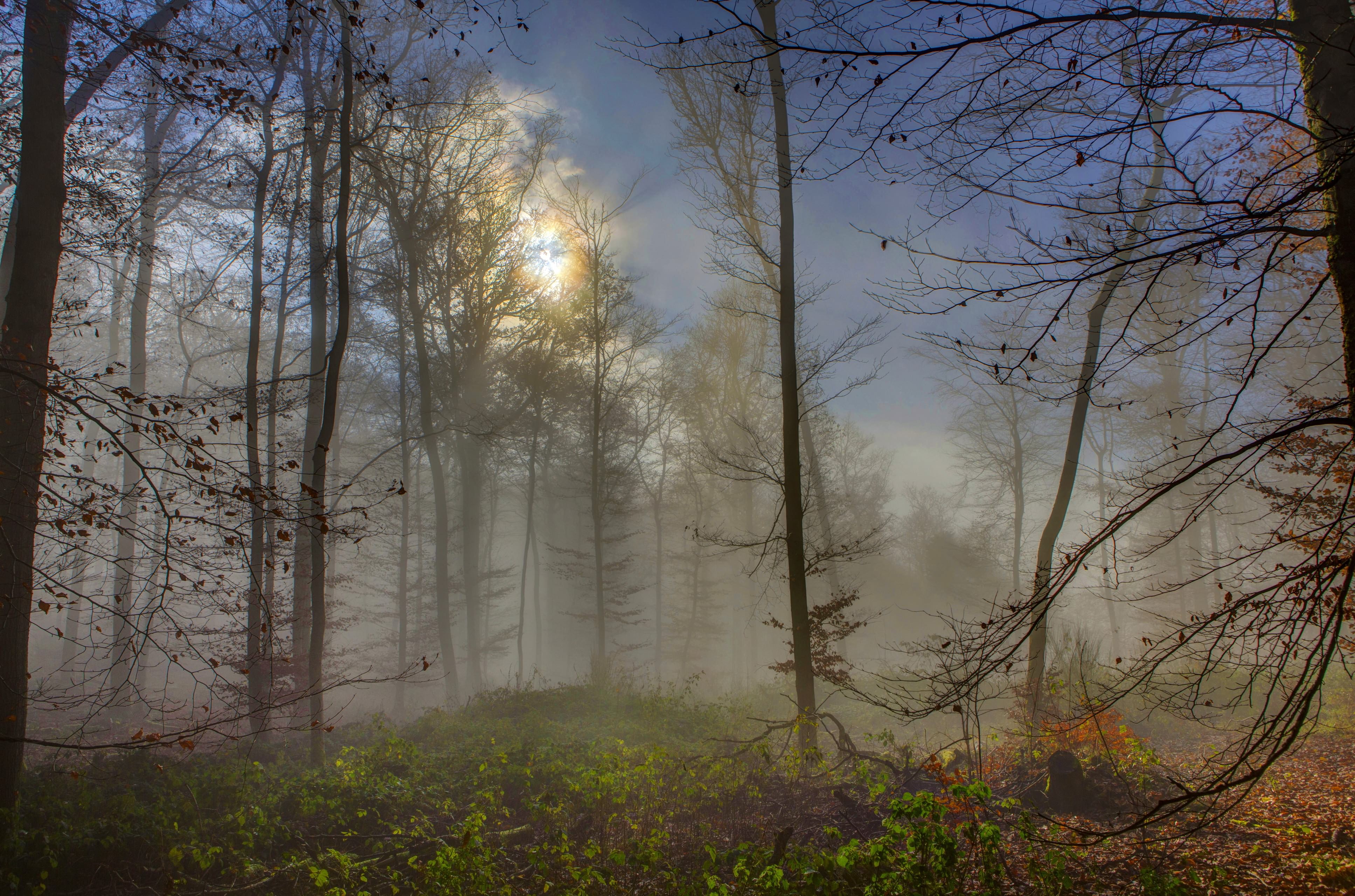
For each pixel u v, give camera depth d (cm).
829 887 542
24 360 524
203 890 629
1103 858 627
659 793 820
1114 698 525
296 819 782
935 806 534
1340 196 491
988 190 447
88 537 621
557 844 698
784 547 1391
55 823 685
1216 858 605
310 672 1077
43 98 769
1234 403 452
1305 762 900
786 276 1278
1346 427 477
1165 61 416
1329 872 536
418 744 1255
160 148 1647
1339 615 390
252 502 557
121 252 1108
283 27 1384
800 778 955
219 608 623
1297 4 503
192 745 528
